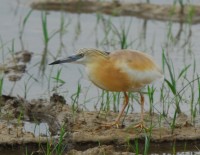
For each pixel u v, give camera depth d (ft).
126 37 62.59
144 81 42.29
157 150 41.81
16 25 68.18
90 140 42.01
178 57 59.62
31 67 57.47
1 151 41.29
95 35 66.44
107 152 39.70
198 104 48.57
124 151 41.34
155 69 42.80
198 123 45.16
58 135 43.24
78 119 45.03
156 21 71.97
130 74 41.81
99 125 43.83
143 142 42.34
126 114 46.03
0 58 59.06
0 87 48.34
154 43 63.77
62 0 75.82
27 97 50.60
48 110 47.09
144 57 42.68
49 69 57.11
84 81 54.08
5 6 75.00
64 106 47.62
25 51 60.39
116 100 49.83
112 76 42.06
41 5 75.61
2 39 63.87
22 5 75.77
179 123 44.70
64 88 52.60
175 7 73.10
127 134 42.65
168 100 49.57
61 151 40.27
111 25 69.00
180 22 71.51
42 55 60.29
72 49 61.98
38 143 41.81
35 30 67.05
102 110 47.09
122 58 42.11
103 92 47.52
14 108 47.16
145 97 50.93
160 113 44.62
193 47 62.80
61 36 65.82
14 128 43.91
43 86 53.16
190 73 55.31
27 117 46.55
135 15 73.87
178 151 41.68
